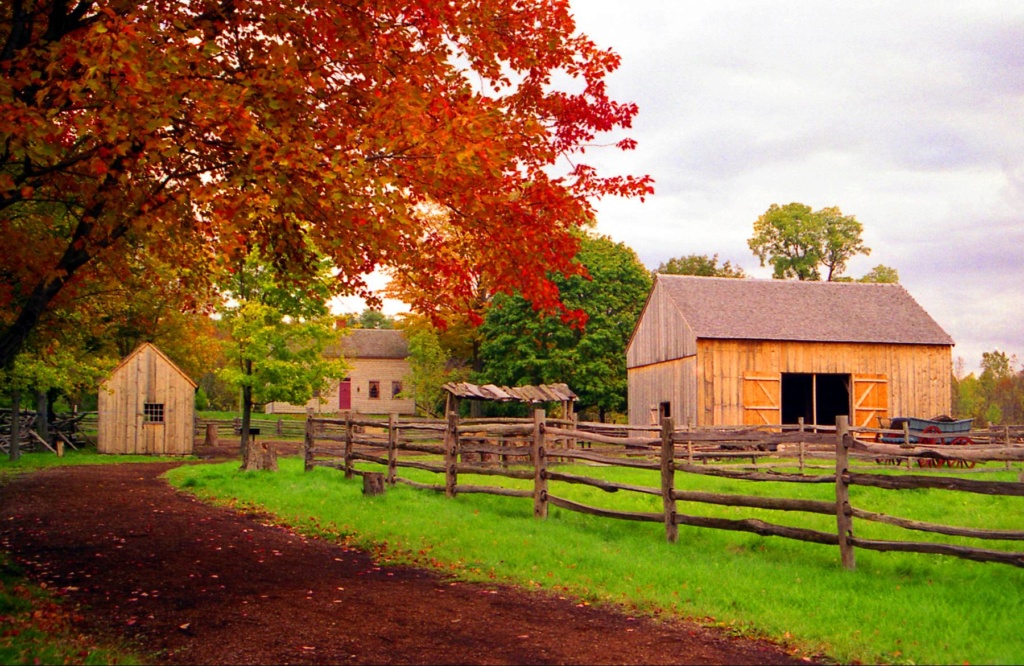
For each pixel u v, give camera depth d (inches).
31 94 318.7
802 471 859.4
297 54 327.6
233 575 359.3
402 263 389.1
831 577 339.3
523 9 373.4
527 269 362.9
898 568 365.1
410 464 650.2
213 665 237.5
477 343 2247.8
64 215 482.3
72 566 371.6
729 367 1259.8
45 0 331.0
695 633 273.4
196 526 496.7
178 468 909.2
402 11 339.6
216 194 308.2
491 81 378.3
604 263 2020.2
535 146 369.4
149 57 283.1
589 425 888.9
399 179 325.1
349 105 343.9
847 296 1412.4
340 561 395.2
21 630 251.0
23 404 1461.6
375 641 262.1
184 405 1251.8
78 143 338.0
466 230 372.2
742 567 362.0
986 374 3088.1
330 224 342.3
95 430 1558.8
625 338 2021.4
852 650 248.2
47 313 556.1
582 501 588.4
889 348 1306.6
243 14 328.5
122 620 283.7
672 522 429.7
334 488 647.1
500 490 543.5
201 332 1445.6
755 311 1330.0
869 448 355.9
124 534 463.8
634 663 240.8
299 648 253.9
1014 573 346.3
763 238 2704.2
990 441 925.8
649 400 1469.0
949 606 293.3
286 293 1143.6
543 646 257.6
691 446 867.4
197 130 319.6
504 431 555.2
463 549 406.6
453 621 287.0
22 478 802.8
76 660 231.9
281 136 295.9
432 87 340.2
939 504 577.0
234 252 364.8
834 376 1646.2
